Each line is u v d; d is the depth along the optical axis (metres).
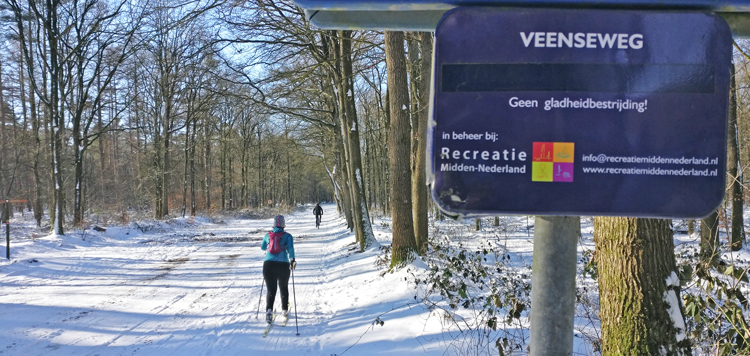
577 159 1.38
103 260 13.45
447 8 1.46
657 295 3.08
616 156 1.38
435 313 6.03
